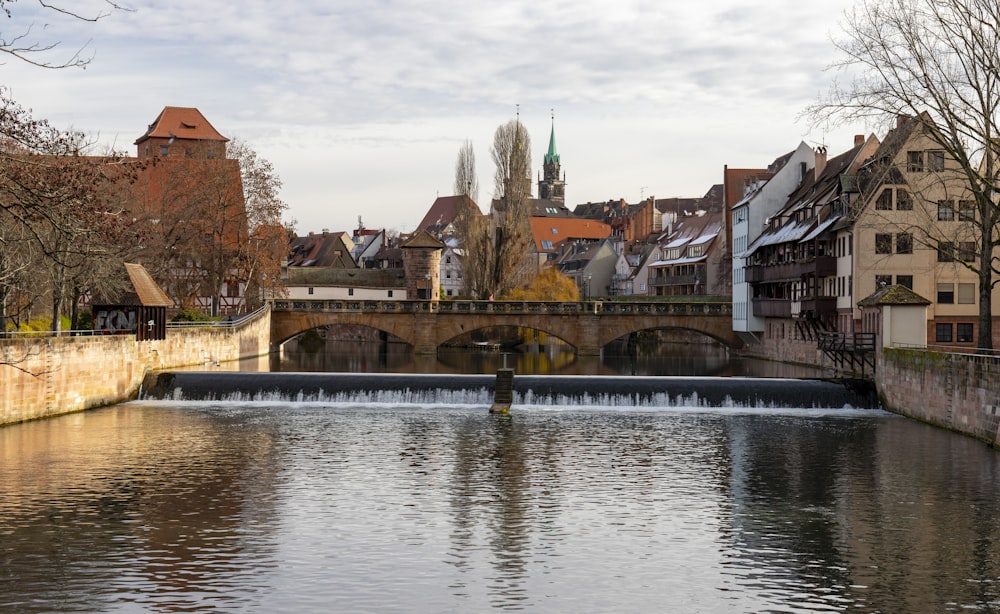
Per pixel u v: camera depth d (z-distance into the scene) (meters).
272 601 22.66
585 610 22.31
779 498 33.28
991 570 25.34
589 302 107.06
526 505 32.09
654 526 29.53
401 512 31.00
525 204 123.44
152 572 24.66
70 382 52.44
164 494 33.16
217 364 83.38
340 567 25.27
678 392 57.72
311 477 36.28
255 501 32.25
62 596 22.81
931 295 73.62
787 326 92.06
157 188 109.31
